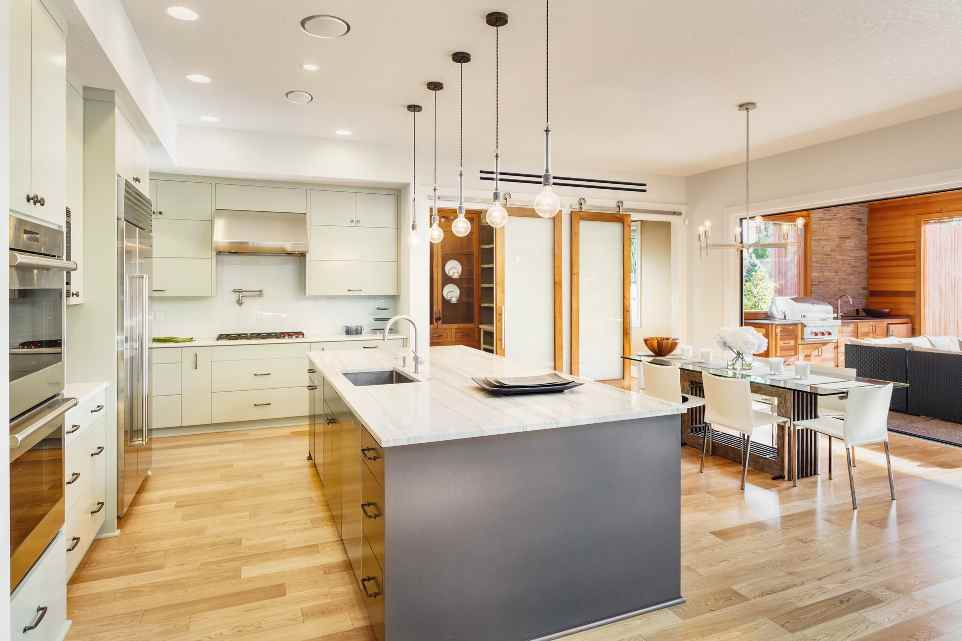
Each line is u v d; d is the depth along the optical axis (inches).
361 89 161.5
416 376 122.7
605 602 87.7
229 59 140.2
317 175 211.2
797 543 113.9
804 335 298.0
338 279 227.5
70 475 94.2
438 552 77.0
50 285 79.6
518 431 79.5
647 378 167.8
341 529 111.7
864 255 375.9
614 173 277.4
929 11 117.0
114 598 94.0
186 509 132.8
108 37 104.3
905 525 122.5
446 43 131.6
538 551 82.9
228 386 204.7
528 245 265.3
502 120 191.3
